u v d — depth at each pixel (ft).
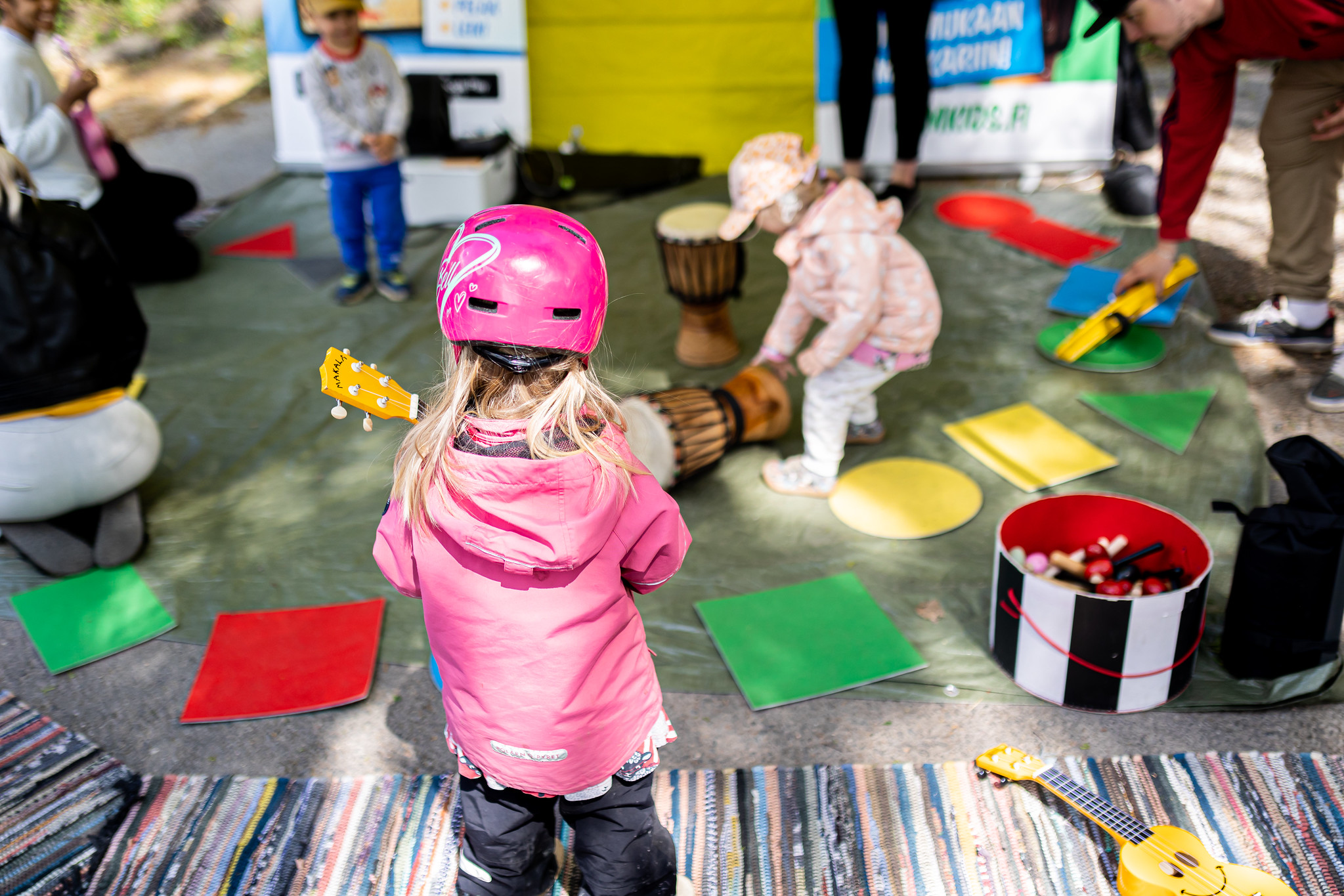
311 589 10.84
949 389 13.97
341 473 12.82
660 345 15.57
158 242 17.53
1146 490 11.76
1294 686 8.98
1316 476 8.71
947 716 9.02
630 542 5.57
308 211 20.74
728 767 8.62
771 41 20.71
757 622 10.15
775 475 12.13
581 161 21.24
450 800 8.40
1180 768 8.34
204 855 7.98
